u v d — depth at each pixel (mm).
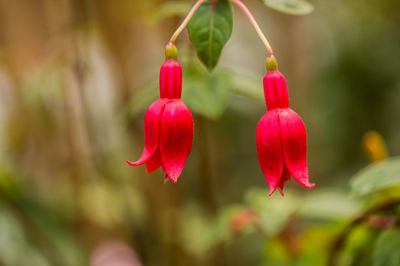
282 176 378
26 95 577
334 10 1046
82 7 524
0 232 544
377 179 410
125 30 611
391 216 430
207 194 542
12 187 583
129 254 597
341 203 479
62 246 586
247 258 756
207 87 462
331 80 1080
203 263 601
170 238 607
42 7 639
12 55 627
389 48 1076
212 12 405
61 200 610
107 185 590
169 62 383
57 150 621
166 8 459
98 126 595
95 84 569
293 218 478
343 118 1057
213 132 690
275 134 375
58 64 545
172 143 377
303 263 478
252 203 491
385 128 1057
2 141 639
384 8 1057
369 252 440
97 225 606
